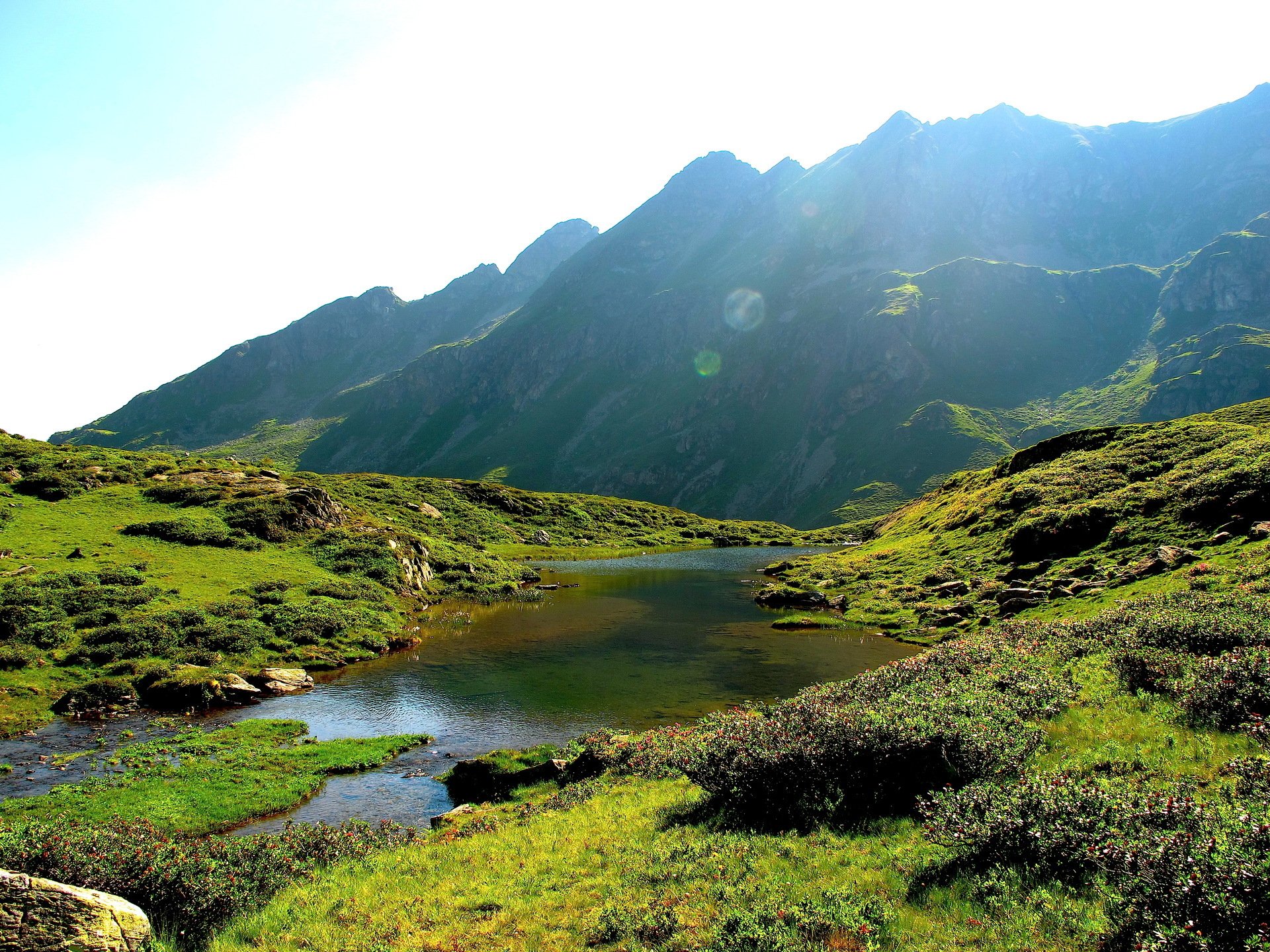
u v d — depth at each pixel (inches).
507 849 681.0
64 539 2364.7
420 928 510.6
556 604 2906.0
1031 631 1234.0
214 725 1349.7
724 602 2942.9
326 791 1037.8
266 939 511.2
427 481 6702.8
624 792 853.8
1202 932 315.0
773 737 700.0
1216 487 1955.0
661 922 450.3
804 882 486.0
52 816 906.1
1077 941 353.4
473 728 1328.7
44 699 1400.1
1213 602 1023.0
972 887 430.3
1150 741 617.6
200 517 2810.0
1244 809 415.2
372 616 2234.3
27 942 402.9
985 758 600.4
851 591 2790.4
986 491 3444.9
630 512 7765.8
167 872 557.0
